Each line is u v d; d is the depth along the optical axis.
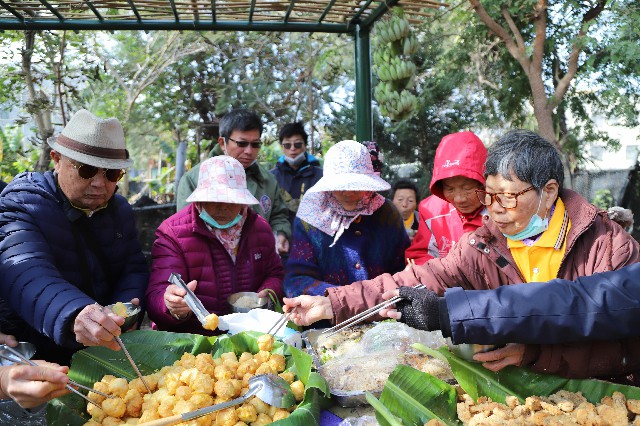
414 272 2.27
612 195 8.14
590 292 1.77
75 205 2.44
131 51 12.54
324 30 4.47
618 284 1.76
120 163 2.37
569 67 7.07
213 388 1.82
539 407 1.73
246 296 2.75
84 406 1.86
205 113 12.71
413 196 5.33
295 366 1.95
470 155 2.67
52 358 2.44
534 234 1.99
